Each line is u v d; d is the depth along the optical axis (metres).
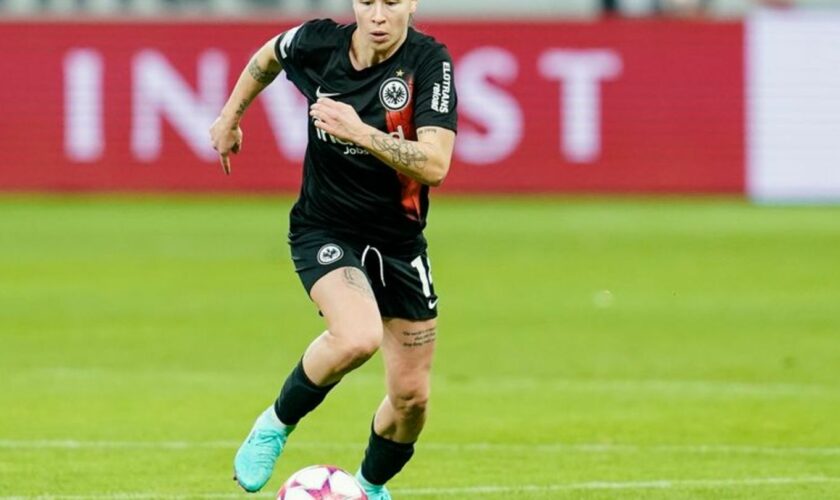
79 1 98.50
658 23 84.88
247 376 41.28
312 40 24.80
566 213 81.06
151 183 84.69
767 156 85.62
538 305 54.41
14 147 84.62
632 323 50.78
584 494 28.33
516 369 42.69
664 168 85.50
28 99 84.12
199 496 28.06
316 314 52.12
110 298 55.12
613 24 84.75
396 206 24.64
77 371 41.75
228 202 84.12
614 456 31.88
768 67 85.06
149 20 83.62
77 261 64.44
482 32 84.31
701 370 42.62
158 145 84.38
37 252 67.00
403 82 24.06
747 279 61.03
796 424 35.34
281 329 49.09
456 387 40.03
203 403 37.50
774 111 85.25
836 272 63.03
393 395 25.17
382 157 23.28
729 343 47.06
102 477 29.52
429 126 23.78
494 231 74.56
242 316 51.56
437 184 23.81
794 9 88.25
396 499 27.98
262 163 84.94
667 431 34.53
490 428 34.81
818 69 84.94
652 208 83.38
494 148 85.12
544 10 102.00
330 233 24.86
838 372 42.38
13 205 82.69
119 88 83.94
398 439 25.61
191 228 74.81
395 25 23.72
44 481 29.11
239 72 83.69
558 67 84.62
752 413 36.66
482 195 85.38
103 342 46.44
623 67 84.88
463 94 84.62
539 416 36.22
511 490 28.69
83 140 84.44
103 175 84.56
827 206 85.31
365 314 23.56
